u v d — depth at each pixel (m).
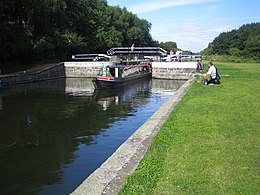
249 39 110.06
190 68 65.31
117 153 10.57
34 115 26.81
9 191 12.32
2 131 21.45
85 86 51.12
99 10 110.56
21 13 69.81
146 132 13.09
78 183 12.98
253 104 17.89
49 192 12.21
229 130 12.48
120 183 8.32
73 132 21.08
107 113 27.84
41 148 17.64
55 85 52.00
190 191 7.48
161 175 8.45
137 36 125.44
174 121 14.37
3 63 62.31
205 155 9.76
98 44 93.94
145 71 66.62
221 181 7.93
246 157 9.46
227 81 29.84
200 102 19.02
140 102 34.50
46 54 78.31
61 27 85.00
